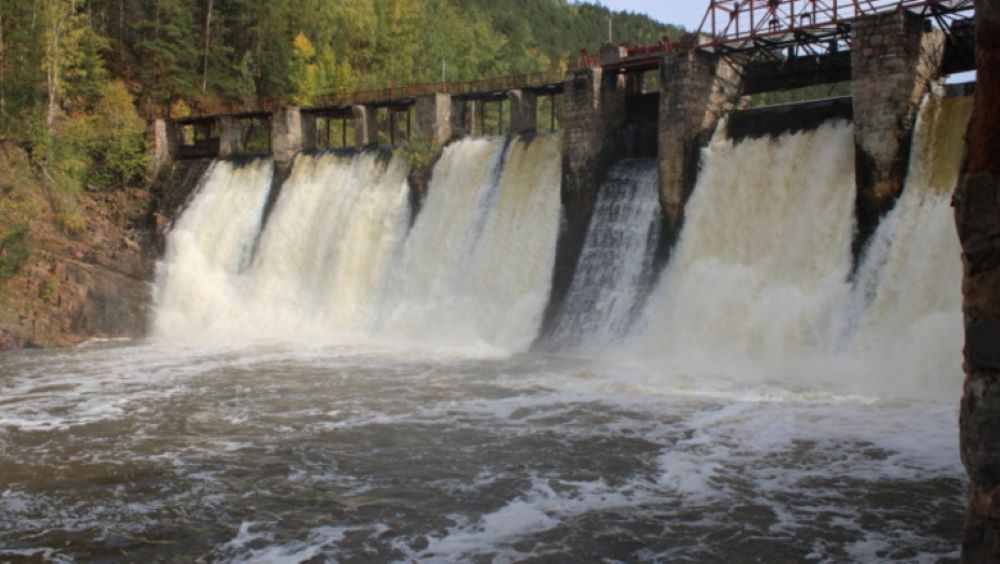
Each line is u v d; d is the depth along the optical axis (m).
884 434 26.95
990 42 9.63
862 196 37.78
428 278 55.03
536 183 52.06
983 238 9.77
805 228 39.94
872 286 36.62
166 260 65.19
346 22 105.50
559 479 23.83
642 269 46.16
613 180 49.12
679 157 44.91
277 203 64.44
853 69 37.75
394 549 19.42
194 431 30.02
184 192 70.25
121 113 73.94
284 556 19.20
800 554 18.56
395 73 107.00
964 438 10.15
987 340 9.76
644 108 51.53
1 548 19.88
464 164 55.84
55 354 49.53
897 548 18.70
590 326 46.69
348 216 60.19
